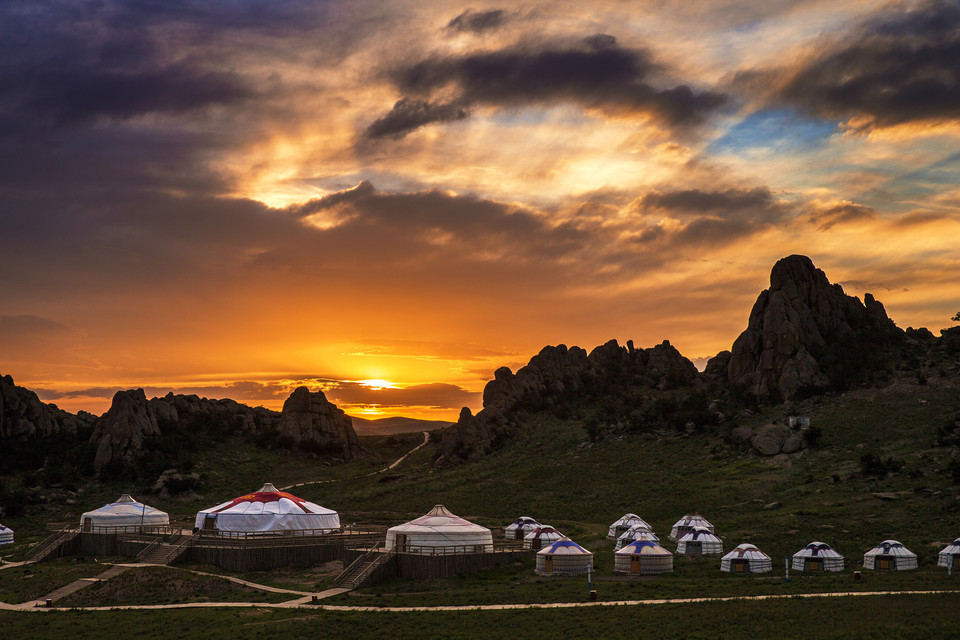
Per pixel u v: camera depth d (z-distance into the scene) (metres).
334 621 73.94
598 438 192.00
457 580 93.19
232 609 80.38
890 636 60.44
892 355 196.00
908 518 111.44
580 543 119.62
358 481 198.38
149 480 188.50
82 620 77.75
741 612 70.19
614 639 64.06
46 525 152.12
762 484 141.75
